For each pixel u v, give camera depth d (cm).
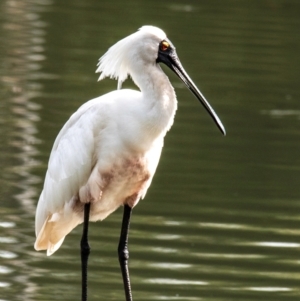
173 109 1134
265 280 1427
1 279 1380
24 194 1692
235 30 2948
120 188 1172
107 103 1145
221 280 1416
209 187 1783
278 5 3309
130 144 1134
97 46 2709
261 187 1794
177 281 1409
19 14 3041
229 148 2008
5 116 2111
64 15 3059
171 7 3219
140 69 1138
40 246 1246
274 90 2425
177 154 1958
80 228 1605
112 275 1426
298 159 1956
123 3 3256
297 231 1605
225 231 1592
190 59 2631
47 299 1321
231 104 2291
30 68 2486
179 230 1588
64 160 1173
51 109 2173
